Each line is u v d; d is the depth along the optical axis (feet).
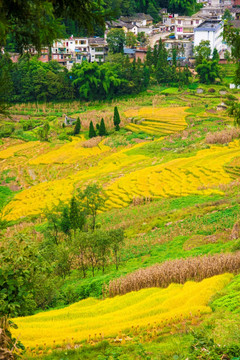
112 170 288.10
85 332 70.85
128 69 516.73
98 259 138.00
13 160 349.61
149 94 501.15
